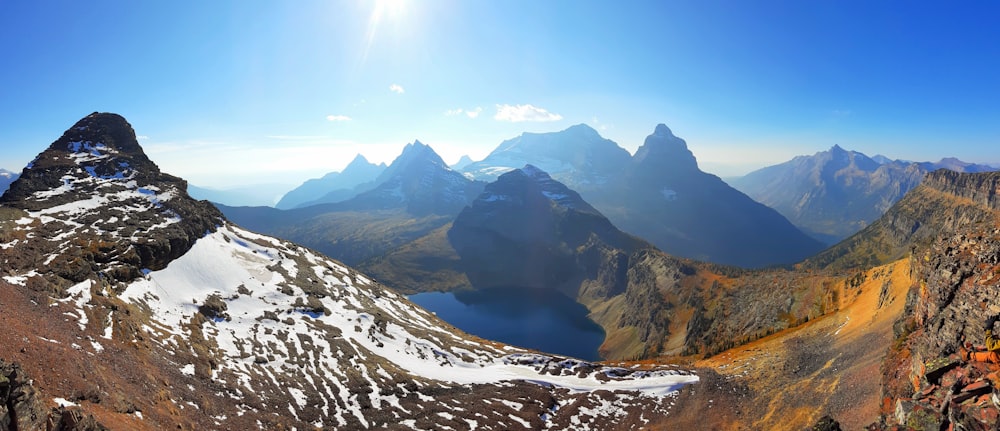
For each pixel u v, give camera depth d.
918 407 35.66
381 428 68.62
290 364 83.88
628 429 82.31
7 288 58.88
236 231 149.50
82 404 38.03
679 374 107.75
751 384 91.12
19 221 94.50
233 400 62.72
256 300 110.50
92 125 160.88
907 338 59.12
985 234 48.09
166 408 49.56
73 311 63.00
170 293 96.38
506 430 76.00
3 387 26.34
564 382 104.94
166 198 135.50
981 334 35.91
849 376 69.19
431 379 95.81
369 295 150.62
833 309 147.25
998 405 29.30
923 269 61.91
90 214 110.69
